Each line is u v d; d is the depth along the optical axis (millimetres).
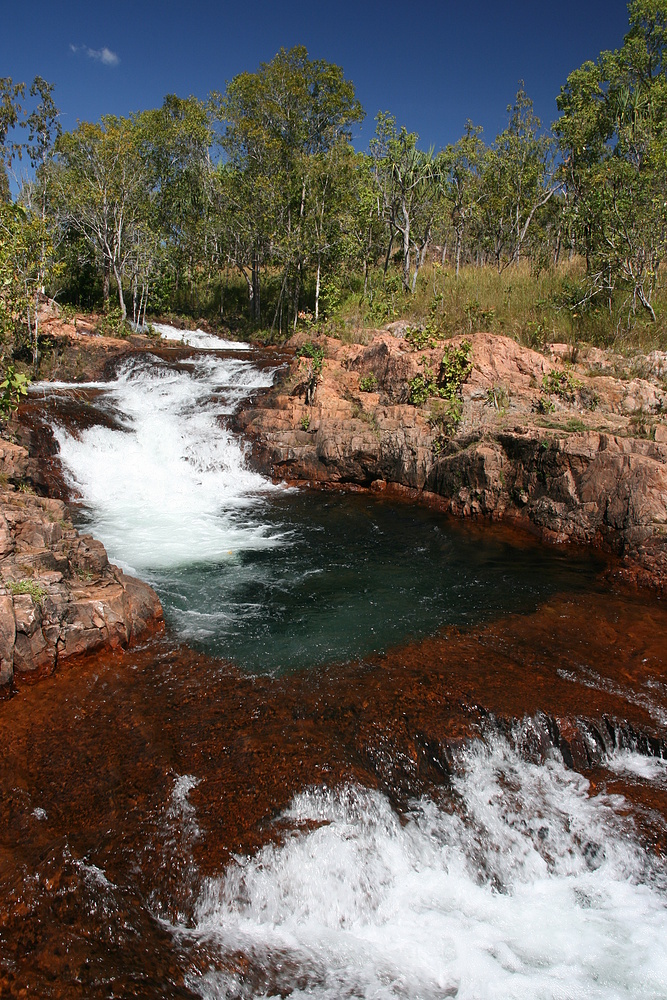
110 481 14953
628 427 12984
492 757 6160
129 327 28969
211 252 40688
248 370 20516
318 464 16234
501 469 13398
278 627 8469
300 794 5453
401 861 5258
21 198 31547
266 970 4383
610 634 8398
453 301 21109
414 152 29562
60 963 4086
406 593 9703
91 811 5223
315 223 30609
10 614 6824
